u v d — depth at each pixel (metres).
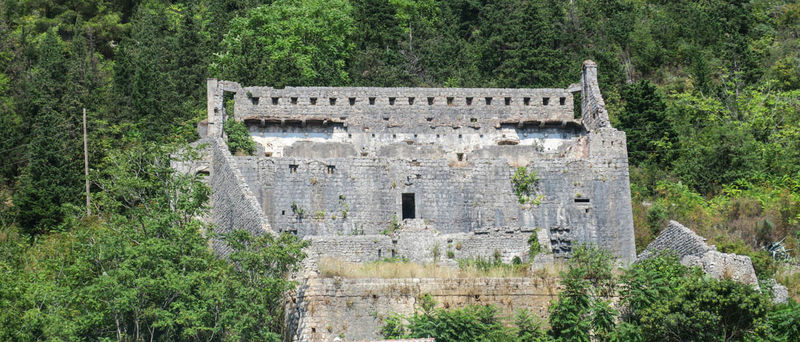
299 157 95.62
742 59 139.38
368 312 72.75
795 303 76.25
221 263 75.88
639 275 74.69
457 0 150.88
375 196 95.19
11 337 69.75
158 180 85.81
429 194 96.12
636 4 158.12
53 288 72.88
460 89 107.25
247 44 126.38
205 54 132.00
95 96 122.50
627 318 73.31
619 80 134.62
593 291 74.44
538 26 133.38
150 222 76.25
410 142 105.31
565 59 134.75
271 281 70.81
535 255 87.31
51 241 93.19
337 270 75.12
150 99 119.88
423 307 72.44
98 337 69.38
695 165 115.25
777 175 116.75
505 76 131.75
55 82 121.88
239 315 68.94
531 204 97.31
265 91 105.44
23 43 140.38
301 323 72.19
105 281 69.25
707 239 97.75
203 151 97.88
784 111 130.38
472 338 69.19
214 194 95.00
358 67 131.25
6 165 115.25
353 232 94.06
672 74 143.38
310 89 106.06
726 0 155.25
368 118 105.81
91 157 109.56
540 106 107.75
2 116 119.38
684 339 71.56
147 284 69.44
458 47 137.88
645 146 118.81
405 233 88.06
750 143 119.25
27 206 103.50
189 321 68.81
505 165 97.88
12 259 86.62
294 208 93.62
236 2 144.25
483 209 96.56
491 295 74.00
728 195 110.25
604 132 100.38
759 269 91.25
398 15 144.50
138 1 163.88
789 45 148.50
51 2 158.75
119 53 132.25
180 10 155.75
